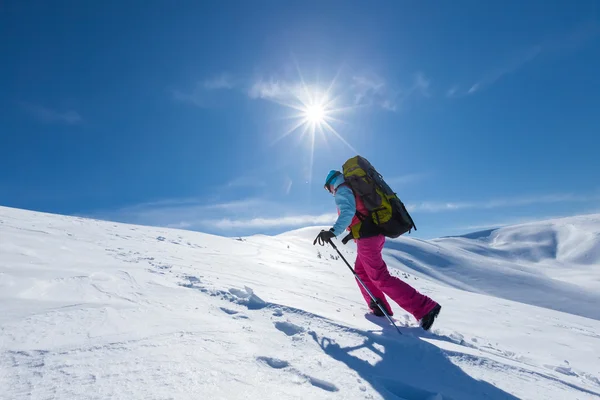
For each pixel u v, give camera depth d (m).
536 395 1.79
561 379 2.15
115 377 1.20
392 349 2.05
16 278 2.40
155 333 1.72
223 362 1.50
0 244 3.62
